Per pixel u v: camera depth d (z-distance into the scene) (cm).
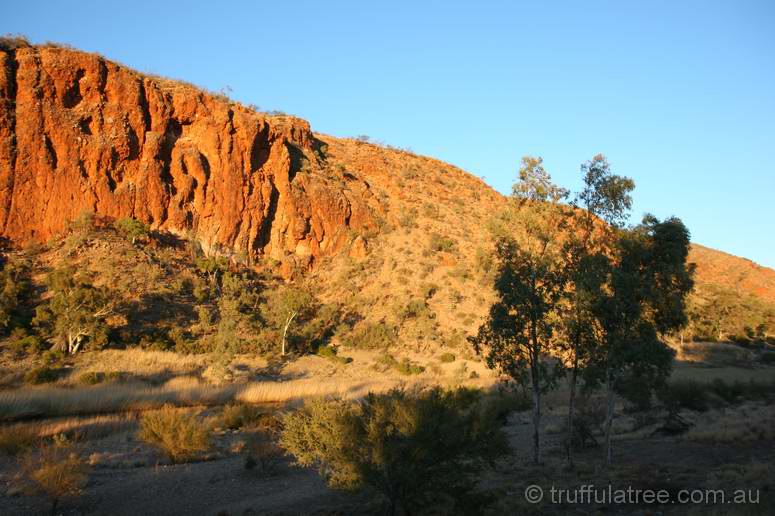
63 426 2252
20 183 4903
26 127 4991
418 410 1108
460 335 5288
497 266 1934
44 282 4425
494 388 3953
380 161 9231
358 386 3866
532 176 1894
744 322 7644
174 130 6044
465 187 9769
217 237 5803
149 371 3697
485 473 1627
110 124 5412
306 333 4838
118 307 4372
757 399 3497
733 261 11762
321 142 9094
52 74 5209
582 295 1670
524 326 1859
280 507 1366
